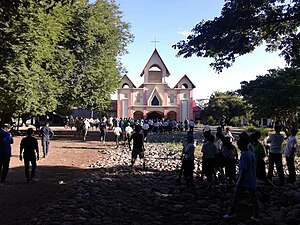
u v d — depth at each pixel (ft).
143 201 36.42
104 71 133.80
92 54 130.72
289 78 117.19
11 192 39.58
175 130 188.03
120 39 148.15
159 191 41.01
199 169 57.72
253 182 28.81
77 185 42.57
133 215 31.42
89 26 125.90
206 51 42.80
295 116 124.88
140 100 246.06
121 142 109.91
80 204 33.96
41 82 91.50
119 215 31.27
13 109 91.15
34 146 45.73
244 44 42.37
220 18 40.32
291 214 30.63
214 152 42.68
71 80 124.77
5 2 26.18
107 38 136.05
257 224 28.35
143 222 29.35
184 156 44.52
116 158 71.31
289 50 45.37
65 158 71.41
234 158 43.65
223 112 266.77
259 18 40.29
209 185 41.86
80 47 126.72
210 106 275.18
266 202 35.01
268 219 29.12
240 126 257.55
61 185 43.91
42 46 82.23
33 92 84.53
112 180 47.11
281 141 44.45
